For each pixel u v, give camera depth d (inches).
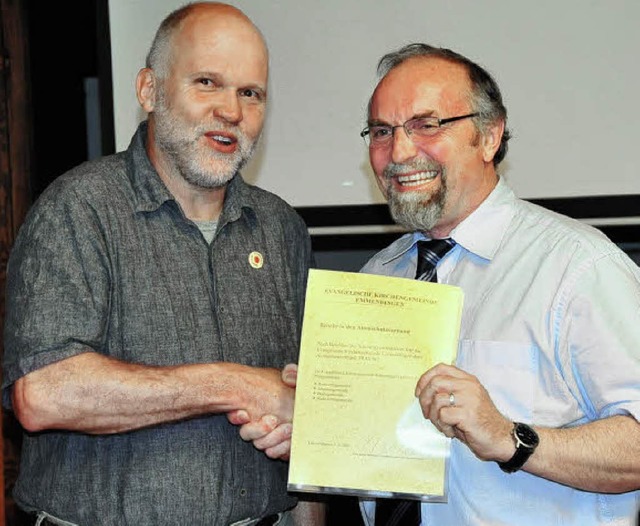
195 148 77.3
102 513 73.0
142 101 81.9
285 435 73.9
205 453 75.1
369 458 71.6
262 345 79.5
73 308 72.0
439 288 73.0
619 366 70.8
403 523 77.4
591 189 122.8
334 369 72.2
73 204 74.7
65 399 70.3
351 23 128.0
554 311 73.3
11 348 72.8
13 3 128.1
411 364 72.2
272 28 129.7
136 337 74.6
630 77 121.6
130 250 75.8
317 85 129.0
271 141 130.1
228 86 77.8
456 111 79.0
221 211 82.1
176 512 73.7
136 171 78.4
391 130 80.2
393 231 127.3
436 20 125.7
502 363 74.5
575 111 122.9
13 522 124.8
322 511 88.3
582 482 69.9
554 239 75.9
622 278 73.0
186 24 78.6
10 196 127.1
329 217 128.7
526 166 124.0
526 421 73.5
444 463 71.5
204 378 72.6
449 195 79.0
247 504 77.2
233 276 80.0
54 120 131.2
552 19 123.1
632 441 69.4
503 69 124.2
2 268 126.1
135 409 71.0
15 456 124.5
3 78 127.5
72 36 131.9
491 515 73.7
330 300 72.7
